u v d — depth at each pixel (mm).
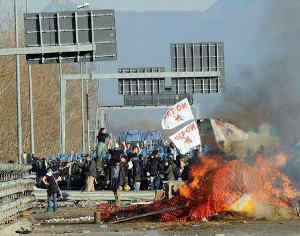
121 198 95562
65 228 59406
